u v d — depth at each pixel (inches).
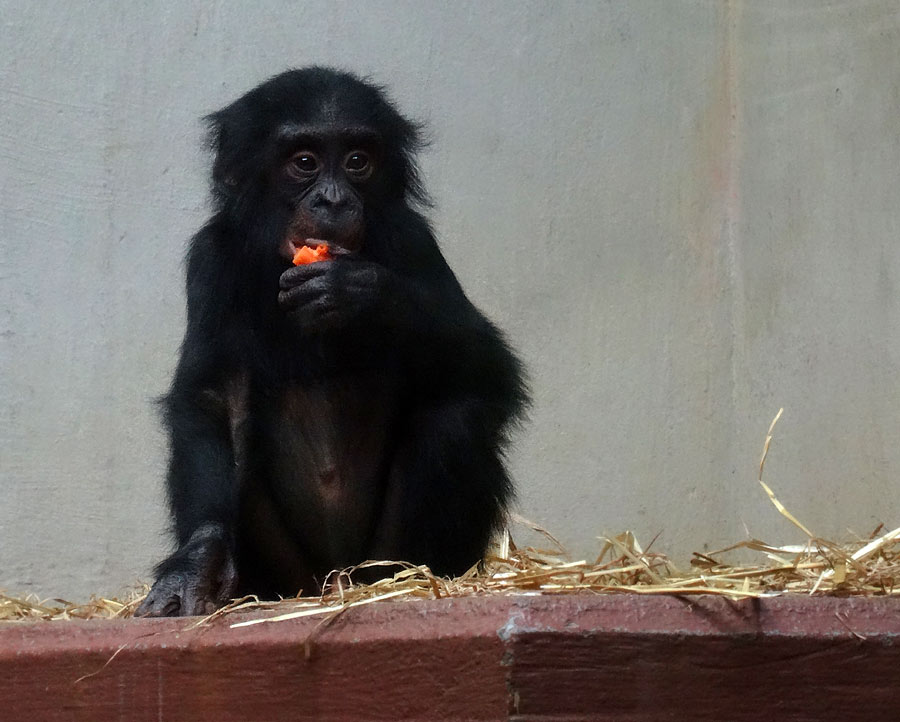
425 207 372.8
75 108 428.5
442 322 299.0
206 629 195.9
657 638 173.9
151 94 434.9
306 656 185.9
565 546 442.0
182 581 233.0
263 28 445.1
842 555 209.8
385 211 309.0
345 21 450.9
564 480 446.6
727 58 484.1
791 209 444.5
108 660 196.9
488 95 458.9
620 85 472.7
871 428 394.0
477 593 204.5
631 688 172.6
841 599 180.7
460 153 452.1
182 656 193.6
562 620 173.9
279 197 300.2
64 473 413.1
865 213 405.4
